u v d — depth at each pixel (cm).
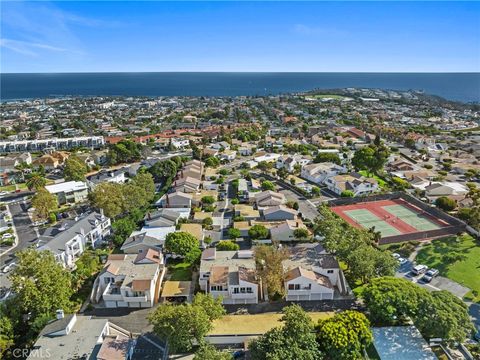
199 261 7481
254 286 6247
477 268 7275
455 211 10225
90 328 5178
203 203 10962
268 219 9481
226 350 4919
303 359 4425
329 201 11044
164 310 5238
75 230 8369
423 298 5222
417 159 15925
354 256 6625
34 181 11869
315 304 6256
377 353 4838
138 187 10388
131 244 7925
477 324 5616
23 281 5684
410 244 8256
